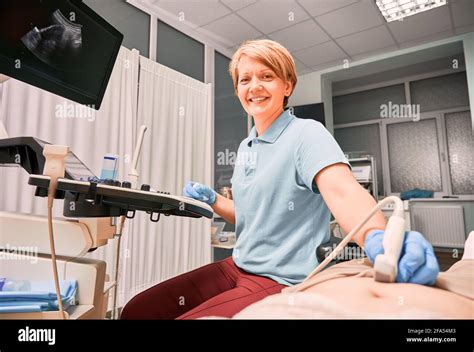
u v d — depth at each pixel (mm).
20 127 1767
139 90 2389
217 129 3330
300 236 687
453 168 4094
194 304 702
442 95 4180
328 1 2674
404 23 3018
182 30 2957
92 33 822
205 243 2838
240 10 2764
